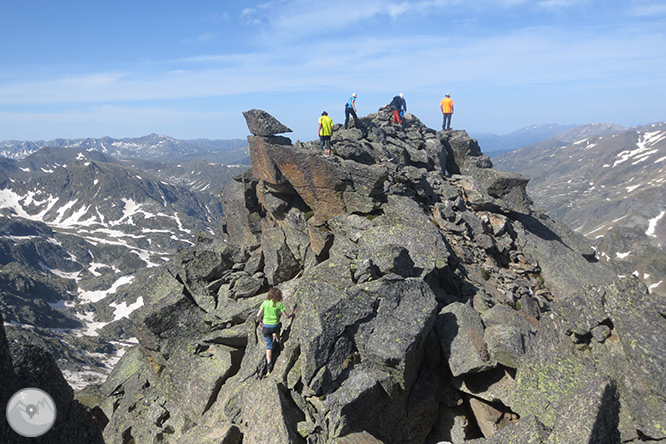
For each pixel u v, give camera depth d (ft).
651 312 37.37
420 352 49.06
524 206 94.17
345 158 84.33
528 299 67.31
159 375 69.82
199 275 72.02
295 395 46.70
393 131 114.83
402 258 54.54
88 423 29.43
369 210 73.61
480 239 77.87
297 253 74.59
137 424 65.10
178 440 49.88
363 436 43.86
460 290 61.31
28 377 26.21
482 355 45.88
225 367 58.95
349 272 54.08
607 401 32.55
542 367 42.32
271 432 43.06
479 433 48.88
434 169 104.01
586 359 40.45
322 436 43.55
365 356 46.70
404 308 47.98
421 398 48.34
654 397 33.73
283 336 52.54
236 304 68.13
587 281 79.87
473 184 93.81
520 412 40.96
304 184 78.02
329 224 75.00
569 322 42.34
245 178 93.61
